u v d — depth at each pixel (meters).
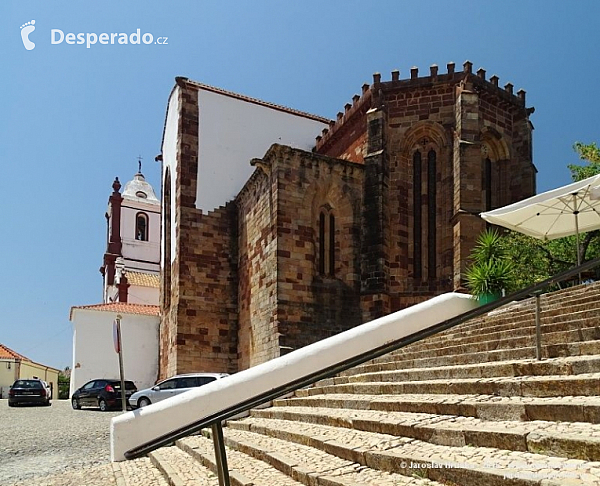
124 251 53.53
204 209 29.73
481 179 22.45
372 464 5.58
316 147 31.84
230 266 29.48
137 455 4.07
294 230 23.12
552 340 7.61
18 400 27.89
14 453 12.48
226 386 10.79
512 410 5.42
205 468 8.28
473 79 23.55
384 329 12.17
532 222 17.31
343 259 23.86
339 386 10.50
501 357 8.02
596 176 13.95
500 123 24.62
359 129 26.73
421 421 6.17
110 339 34.94
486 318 12.55
